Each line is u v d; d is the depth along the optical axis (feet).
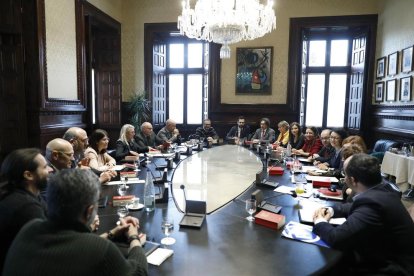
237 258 4.50
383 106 20.66
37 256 3.05
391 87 19.58
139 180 9.15
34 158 5.03
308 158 13.70
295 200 7.32
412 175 13.84
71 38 17.88
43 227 3.28
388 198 5.11
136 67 24.63
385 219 4.90
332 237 4.88
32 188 5.10
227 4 13.71
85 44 20.01
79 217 3.32
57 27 16.47
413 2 17.01
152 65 24.53
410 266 4.86
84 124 19.58
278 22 23.02
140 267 3.66
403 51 18.10
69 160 7.41
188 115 27.61
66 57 17.42
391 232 4.91
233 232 5.44
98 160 11.09
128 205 6.77
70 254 3.03
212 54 23.97
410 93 17.20
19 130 14.90
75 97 18.48
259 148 15.38
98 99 24.40
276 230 5.55
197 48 26.71
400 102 18.40
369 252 4.96
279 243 5.01
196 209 6.24
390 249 4.98
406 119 17.67
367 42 22.26
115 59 24.07
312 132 16.01
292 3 22.67
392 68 19.51
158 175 9.86
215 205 6.92
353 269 5.07
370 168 5.32
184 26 15.70
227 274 4.07
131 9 24.34
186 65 26.99
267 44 23.30
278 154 13.43
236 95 24.16
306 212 6.35
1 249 4.53
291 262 4.40
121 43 24.54
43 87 15.29
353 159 5.58
